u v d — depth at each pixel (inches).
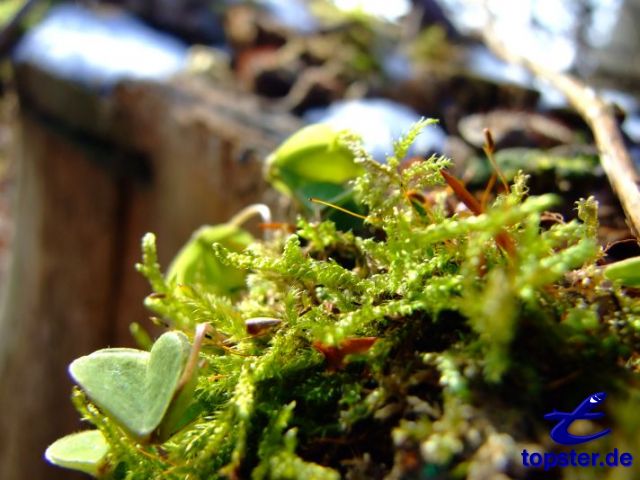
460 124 7.7
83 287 9.7
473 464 1.9
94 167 9.1
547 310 2.2
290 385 2.5
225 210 7.0
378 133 6.7
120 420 2.3
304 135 3.9
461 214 3.1
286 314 2.7
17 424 10.4
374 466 2.2
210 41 12.7
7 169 19.4
